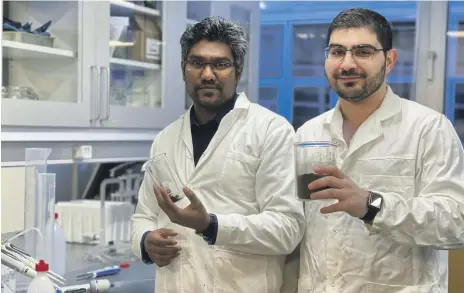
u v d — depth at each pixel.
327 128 1.64
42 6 2.23
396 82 3.21
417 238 1.38
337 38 1.47
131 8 2.56
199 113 1.73
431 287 1.49
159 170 1.63
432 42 3.08
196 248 1.62
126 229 2.77
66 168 2.87
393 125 1.53
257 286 1.59
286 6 3.78
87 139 2.34
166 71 2.74
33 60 2.17
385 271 1.48
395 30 3.20
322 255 1.56
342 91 1.48
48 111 2.13
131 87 2.62
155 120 2.68
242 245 1.53
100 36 2.36
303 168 1.35
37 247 2.07
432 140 1.47
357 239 1.51
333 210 1.35
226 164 1.61
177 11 2.78
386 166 1.50
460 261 2.28
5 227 2.07
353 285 1.51
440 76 3.09
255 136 1.62
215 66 1.63
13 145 2.07
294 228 1.57
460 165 1.47
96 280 2.03
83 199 2.97
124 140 2.53
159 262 1.62
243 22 3.18
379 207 1.35
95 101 2.35
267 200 1.59
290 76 3.85
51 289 1.57
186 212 1.46
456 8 3.06
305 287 1.60
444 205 1.39
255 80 3.28
